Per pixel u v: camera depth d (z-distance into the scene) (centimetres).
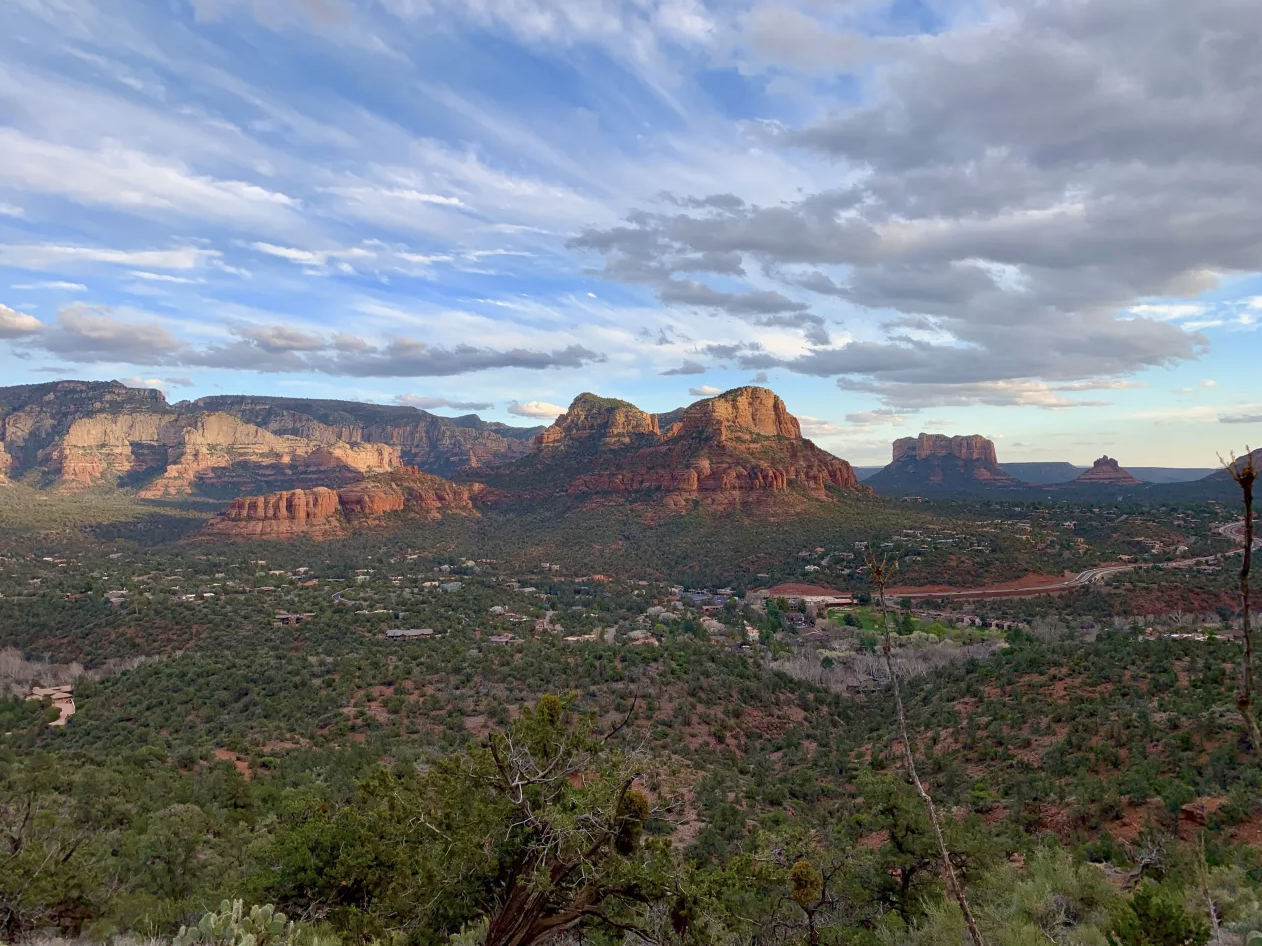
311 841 1741
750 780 5194
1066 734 4500
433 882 1197
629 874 1089
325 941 1181
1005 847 2645
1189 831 2809
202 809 3678
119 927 1730
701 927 1090
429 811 1298
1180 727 3906
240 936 889
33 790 2602
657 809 1152
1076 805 3294
